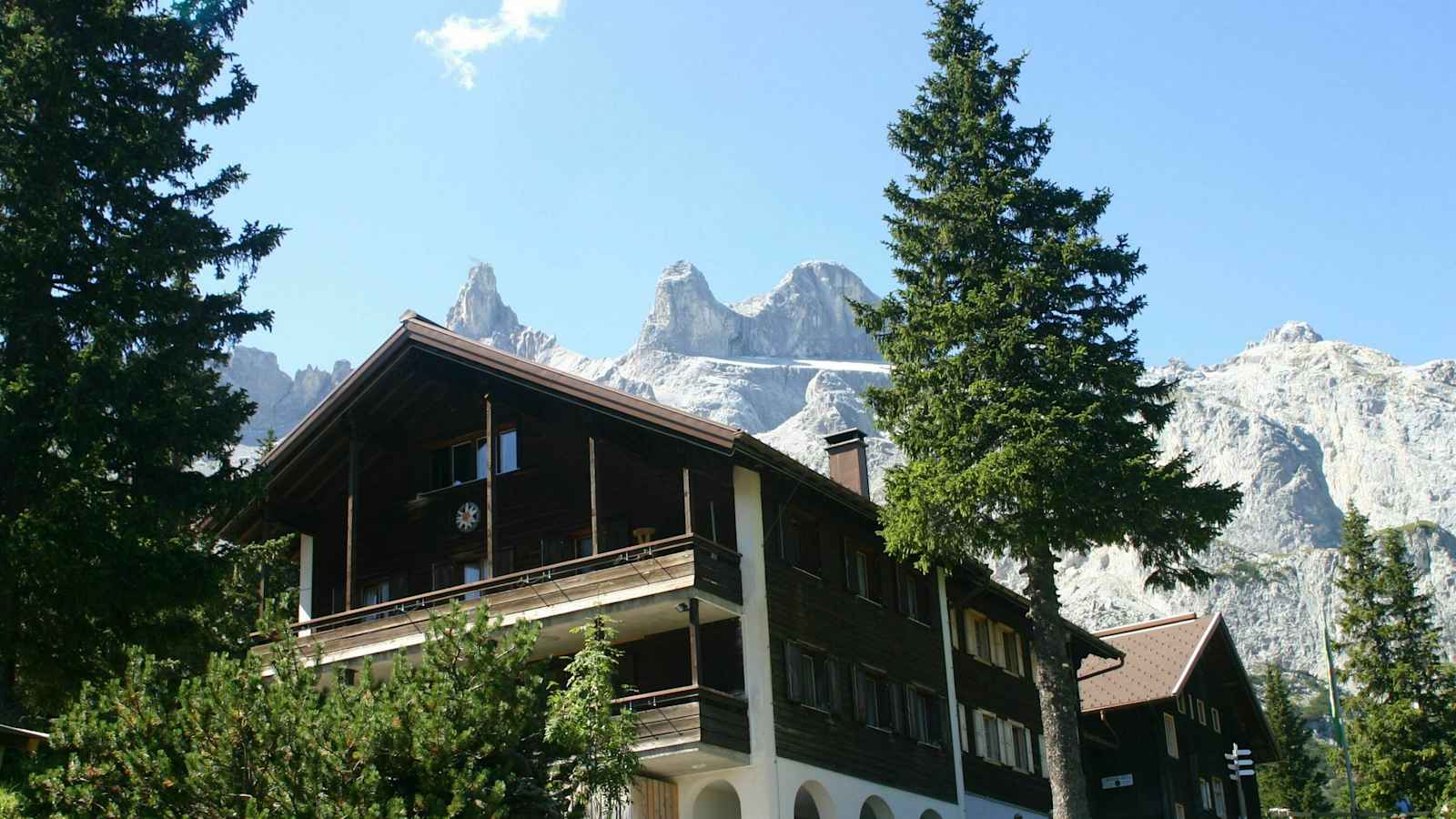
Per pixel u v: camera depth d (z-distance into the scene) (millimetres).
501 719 19203
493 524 32625
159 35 27875
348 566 34562
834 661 35125
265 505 37938
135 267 26062
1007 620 47000
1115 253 34094
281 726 18500
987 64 36875
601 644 23531
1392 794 59844
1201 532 31891
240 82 28797
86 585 23766
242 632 31734
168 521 25719
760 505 33156
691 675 32500
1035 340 33000
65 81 26031
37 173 25953
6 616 24000
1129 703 51875
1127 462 31531
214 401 27750
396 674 19688
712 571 31484
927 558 34406
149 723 18797
